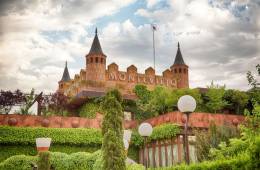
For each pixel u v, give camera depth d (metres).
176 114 28.50
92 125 33.88
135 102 38.91
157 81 48.41
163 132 28.75
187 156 13.34
